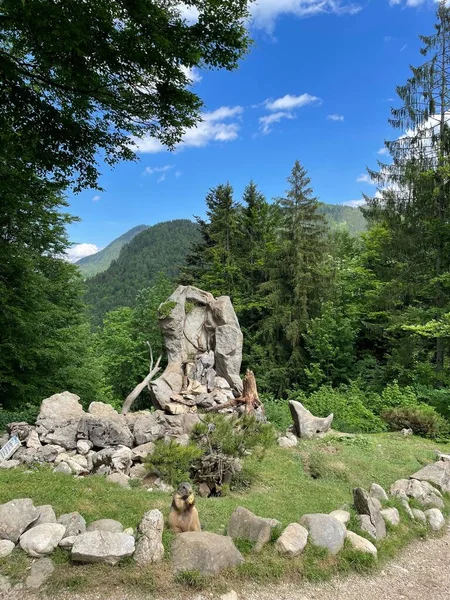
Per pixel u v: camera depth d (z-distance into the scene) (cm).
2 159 926
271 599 440
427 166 1848
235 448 757
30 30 622
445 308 1722
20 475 620
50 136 801
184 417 962
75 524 471
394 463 1000
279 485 795
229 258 2603
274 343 2425
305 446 1049
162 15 655
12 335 1292
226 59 751
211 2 665
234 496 710
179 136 854
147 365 2875
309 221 2488
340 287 2511
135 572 427
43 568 420
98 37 650
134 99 776
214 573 446
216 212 2827
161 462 709
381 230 2345
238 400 1051
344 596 469
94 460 746
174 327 1178
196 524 510
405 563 572
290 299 2425
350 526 600
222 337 1188
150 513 471
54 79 757
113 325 3228
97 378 1856
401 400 1548
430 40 1878
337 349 2188
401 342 1956
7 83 720
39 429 812
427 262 1888
